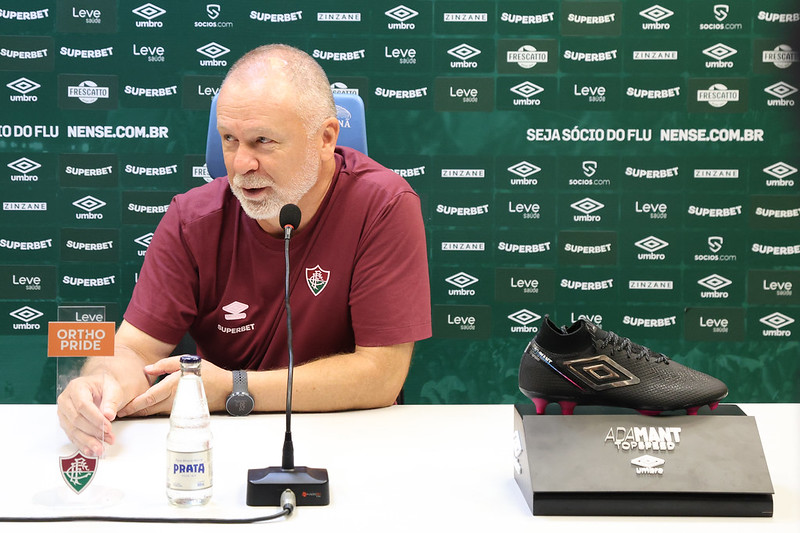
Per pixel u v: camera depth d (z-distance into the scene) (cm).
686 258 347
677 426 97
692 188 344
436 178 344
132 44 335
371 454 115
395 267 163
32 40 332
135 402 130
